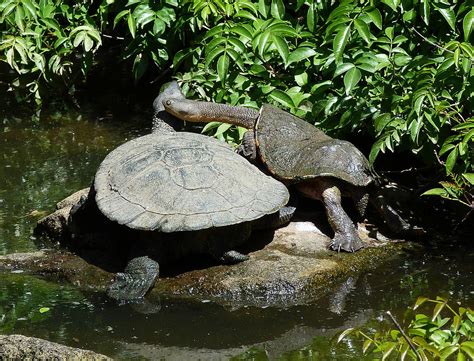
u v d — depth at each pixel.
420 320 4.30
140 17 8.25
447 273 6.17
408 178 7.52
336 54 6.79
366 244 6.49
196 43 8.05
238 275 5.95
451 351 3.94
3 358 4.74
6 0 8.59
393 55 7.10
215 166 6.11
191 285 5.90
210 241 6.07
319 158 6.47
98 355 4.77
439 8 6.98
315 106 7.27
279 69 8.02
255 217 5.89
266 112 7.05
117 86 10.38
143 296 5.78
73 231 6.47
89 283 5.97
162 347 5.22
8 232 6.79
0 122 9.34
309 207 6.97
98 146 8.66
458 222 6.88
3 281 6.03
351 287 5.98
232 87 7.71
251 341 5.32
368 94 7.09
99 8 9.06
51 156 8.41
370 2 6.99
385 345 4.14
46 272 6.13
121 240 6.43
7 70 10.90
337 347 5.22
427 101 6.54
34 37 8.86
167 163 6.06
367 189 6.61
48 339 5.27
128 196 5.91
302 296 5.81
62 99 9.96
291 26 7.52
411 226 6.61
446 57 6.73
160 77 9.54
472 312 4.27
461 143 6.03
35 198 7.45
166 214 5.77
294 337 5.36
